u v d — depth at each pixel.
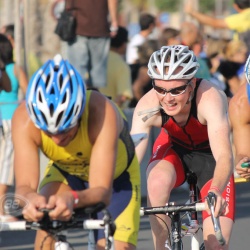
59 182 13.57
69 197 11.24
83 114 12.34
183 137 15.57
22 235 23.27
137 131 15.28
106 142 12.23
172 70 14.41
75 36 25.11
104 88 26.84
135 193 13.38
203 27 35.62
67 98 11.59
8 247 21.50
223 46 31.48
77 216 11.87
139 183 13.64
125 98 27.09
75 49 25.20
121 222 12.98
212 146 14.45
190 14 32.50
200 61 28.39
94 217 13.11
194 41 29.88
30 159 12.32
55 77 11.77
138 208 13.31
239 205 27.97
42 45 26.00
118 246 12.73
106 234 11.13
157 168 15.34
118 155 13.15
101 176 12.04
